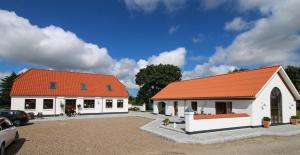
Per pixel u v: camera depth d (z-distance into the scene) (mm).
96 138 15078
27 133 17016
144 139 14977
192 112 16422
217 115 17828
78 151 11430
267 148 12156
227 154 10742
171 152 11352
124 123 24078
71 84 37250
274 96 21781
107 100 38750
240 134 15969
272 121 21266
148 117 31203
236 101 21344
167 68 56219
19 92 31484
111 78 43312
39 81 34812
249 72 24562
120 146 12727
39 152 11117
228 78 26578
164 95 35312
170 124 21953
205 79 31016
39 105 32562
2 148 9898
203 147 12680
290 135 17000
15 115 21656
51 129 19297
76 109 35688
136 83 60125
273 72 21312
